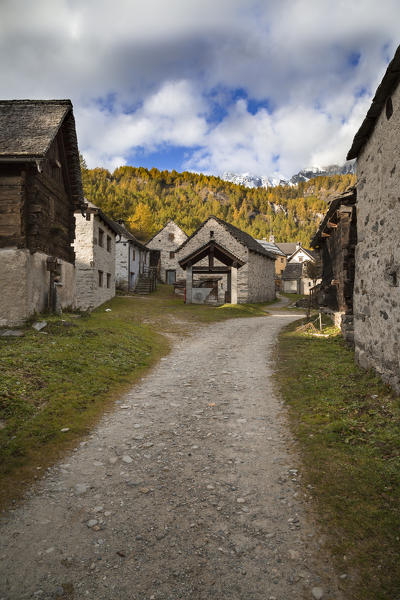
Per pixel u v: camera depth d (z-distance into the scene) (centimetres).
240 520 317
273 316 2294
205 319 1909
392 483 349
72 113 1307
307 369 810
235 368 891
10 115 1219
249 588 246
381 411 520
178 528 308
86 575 258
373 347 684
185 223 11225
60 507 338
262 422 546
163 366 919
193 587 247
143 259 4150
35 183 1120
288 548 282
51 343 895
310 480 373
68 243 1502
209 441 484
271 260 4119
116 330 1207
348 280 1070
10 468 400
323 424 509
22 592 243
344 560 266
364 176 751
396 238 567
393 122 580
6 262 1062
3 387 588
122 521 318
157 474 400
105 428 527
